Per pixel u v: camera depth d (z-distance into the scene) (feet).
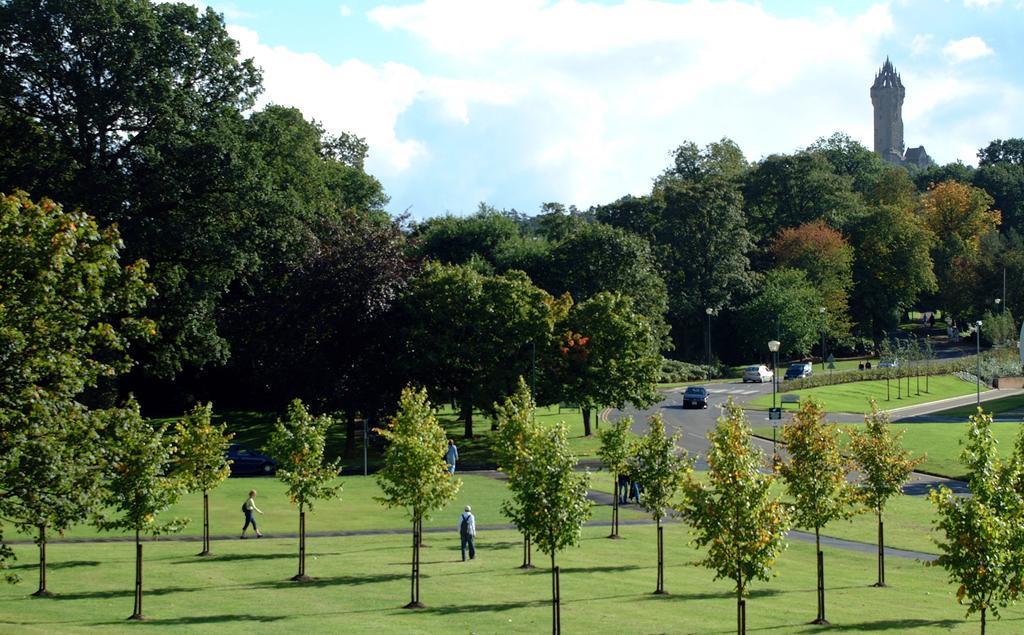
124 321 77.15
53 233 71.15
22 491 68.49
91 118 204.74
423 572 121.90
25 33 204.03
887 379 391.04
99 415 73.92
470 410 255.09
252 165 225.15
